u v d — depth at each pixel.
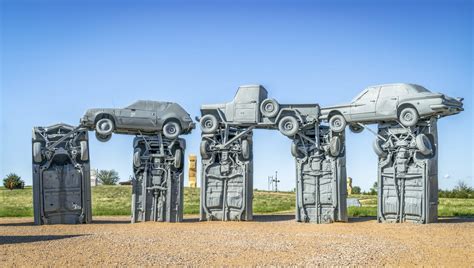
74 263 14.70
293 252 16.78
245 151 29.25
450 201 47.56
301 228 24.94
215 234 22.17
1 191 65.00
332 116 28.61
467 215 31.77
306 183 28.95
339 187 28.30
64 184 27.50
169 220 28.23
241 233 22.59
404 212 27.12
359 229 24.17
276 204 46.62
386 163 27.72
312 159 28.95
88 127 28.28
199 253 16.52
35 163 27.27
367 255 16.09
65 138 27.81
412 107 26.55
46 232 23.08
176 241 19.66
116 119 28.08
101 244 18.70
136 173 28.56
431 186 26.59
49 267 14.15
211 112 29.97
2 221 29.77
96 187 65.38
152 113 28.48
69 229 24.39
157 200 28.55
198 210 38.44
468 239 20.06
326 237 21.06
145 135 29.23
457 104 26.48
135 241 19.62
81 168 27.72
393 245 18.39
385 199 27.72
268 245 18.48
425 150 26.20
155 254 16.30
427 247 17.86
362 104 27.86
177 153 28.52
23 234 22.27
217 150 29.61
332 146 28.27
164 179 28.59
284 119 28.97
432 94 26.09
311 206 28.77
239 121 29.48
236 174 29.33
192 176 60.47
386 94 27.42
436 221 26.83
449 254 16.34
